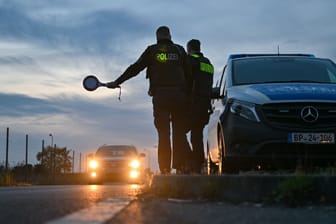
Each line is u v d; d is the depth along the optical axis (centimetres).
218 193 539
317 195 478
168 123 781
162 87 776
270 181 502
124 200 569
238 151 777
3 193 788
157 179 657
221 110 862
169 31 802
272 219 378
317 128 748
